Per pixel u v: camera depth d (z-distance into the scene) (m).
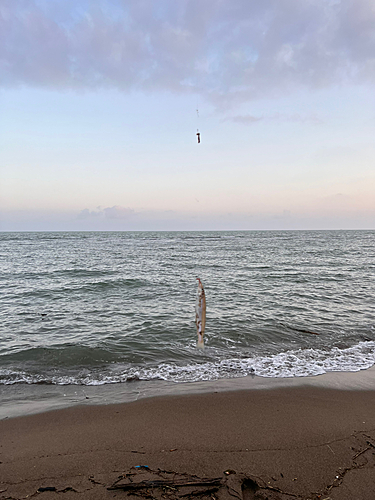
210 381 6.30
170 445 4.05
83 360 7.36
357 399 5.50
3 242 66.69
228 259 30.62
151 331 9.38
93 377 6.52
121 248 48.78
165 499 3.00
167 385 6.13
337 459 3.69
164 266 25.31
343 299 13.45
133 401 5.45
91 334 9.13
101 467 3.56
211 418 4.82
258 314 11.14
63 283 17.58
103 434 4.37
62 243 63.88
